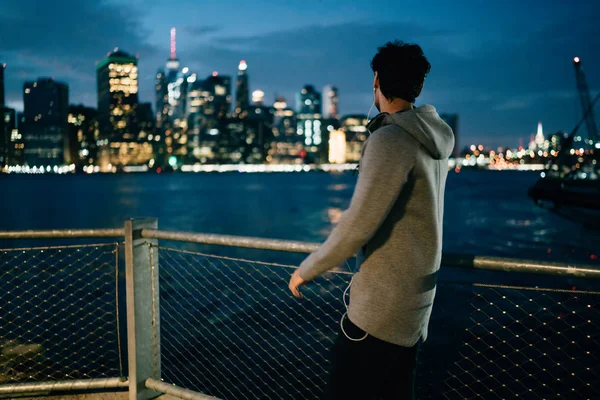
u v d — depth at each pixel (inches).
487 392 249.0
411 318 64.4
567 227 1642.5
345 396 70.1
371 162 59.2
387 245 63.7
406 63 64.0
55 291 425.1
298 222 1936.5
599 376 259.9
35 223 1838.1
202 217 2153.1
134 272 114.5
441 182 65.4
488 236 1457.9
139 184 7022.6
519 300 408.8
